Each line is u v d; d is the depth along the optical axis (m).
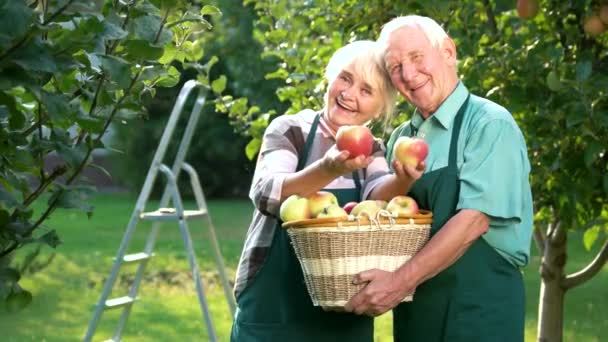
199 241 13.80
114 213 18.05
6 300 2.09
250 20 14.99
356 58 3.19
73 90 2.19
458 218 2.94
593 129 4.00
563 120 4.20
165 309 8.73
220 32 15.08
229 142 20.25
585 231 5.21
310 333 3.26
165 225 15.85
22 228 2.09
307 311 3.26
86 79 2.21
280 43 5.29
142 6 2.11
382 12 4.86
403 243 2.88
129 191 23.17
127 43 2.07
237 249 12.92
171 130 5.75
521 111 4.48
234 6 15.16
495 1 4.82
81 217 17.14
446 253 2.91
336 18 5.11
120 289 9.80
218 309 8.79
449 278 3.07
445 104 3.10
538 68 4.29
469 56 4.64
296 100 5.04
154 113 20.17
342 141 2.79
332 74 3.27
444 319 3.10
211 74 17.11
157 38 2.16
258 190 3.09
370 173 3.27
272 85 14.25
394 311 3.27
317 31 5.24
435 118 3.12
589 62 3.93
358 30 5.01
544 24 4.84
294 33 5.21
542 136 4.25
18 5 1.81
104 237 14.12
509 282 3.09
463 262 3.06
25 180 2.24
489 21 4.86
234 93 17.44
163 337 7.50
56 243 2.07
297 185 2.95
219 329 7.88
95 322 5.68
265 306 3.28
